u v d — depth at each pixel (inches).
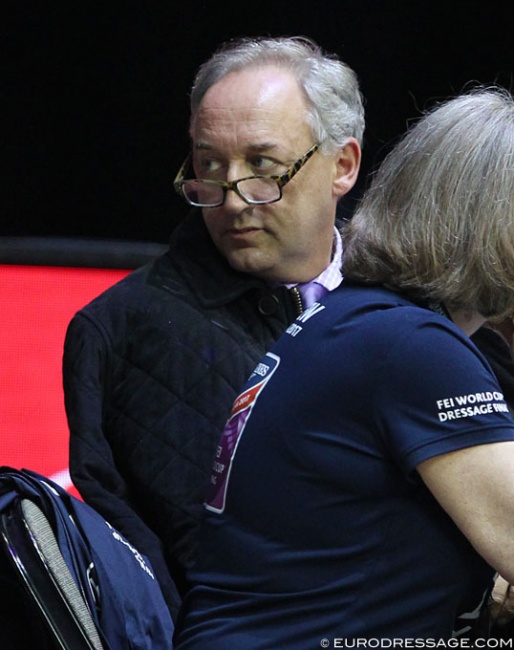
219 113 301.4
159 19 614.2
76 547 250.8
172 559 298.0
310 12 612.4
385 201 221.0
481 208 211.8
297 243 308.7
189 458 299.3
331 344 214.5
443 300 214.4
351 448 207.2
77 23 612.7
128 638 252.5
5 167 622.8
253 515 215.2
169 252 324.5
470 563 208.5
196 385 303.6
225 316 311.0
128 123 624.1
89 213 628.4
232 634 210.1
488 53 618.8
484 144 214.4
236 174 300.7
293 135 301.4
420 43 618.2
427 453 199.6
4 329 546.0
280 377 219.8
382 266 217.3
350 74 319.0
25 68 615.2
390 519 206.5
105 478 296.8
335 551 207.9
